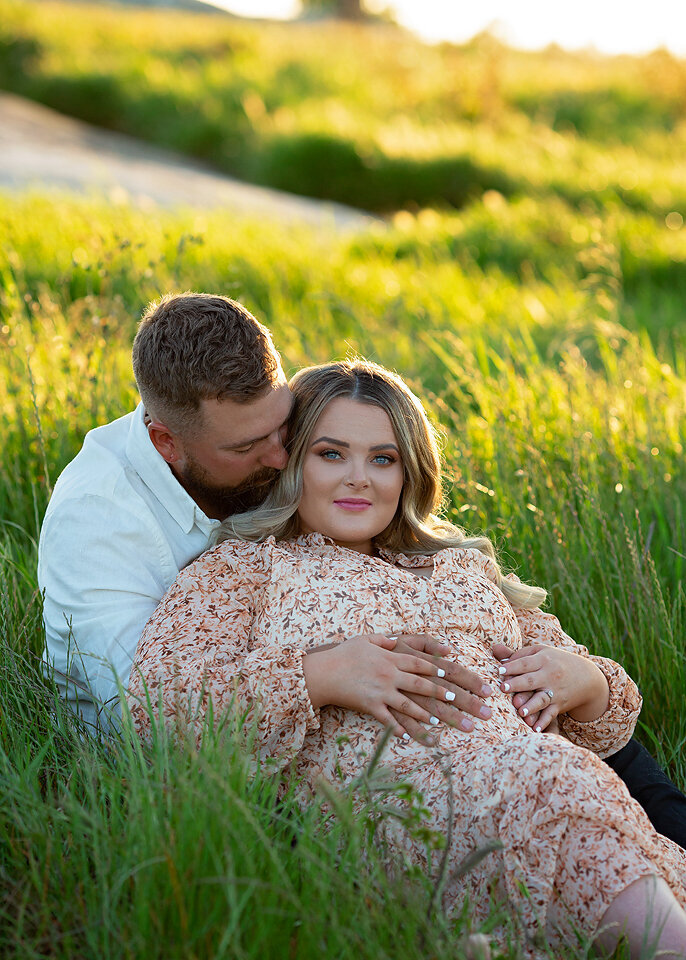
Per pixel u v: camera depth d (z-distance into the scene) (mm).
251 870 1877
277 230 9578
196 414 2553
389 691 2355
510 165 15844
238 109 19156
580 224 10711
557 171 15375
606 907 2025
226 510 2893
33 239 7438
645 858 2068
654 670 3184
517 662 2590
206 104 19188
